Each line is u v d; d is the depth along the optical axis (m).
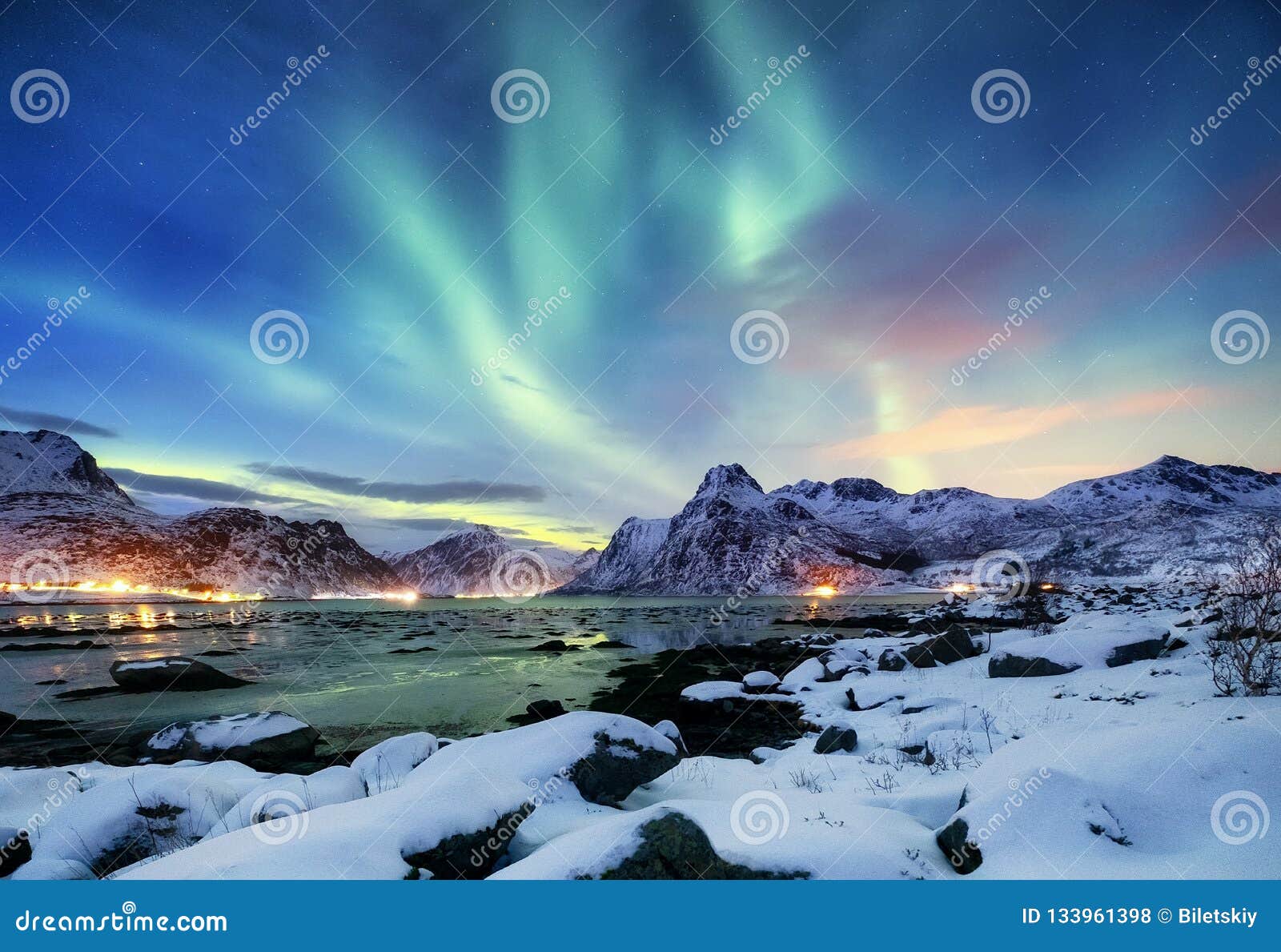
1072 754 6.77
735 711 17.28
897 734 11.76
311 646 40.53
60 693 22.83
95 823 7.08
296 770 12.63
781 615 69.06
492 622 68.88
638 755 8.84
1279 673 9.79
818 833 5.81
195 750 13.07
